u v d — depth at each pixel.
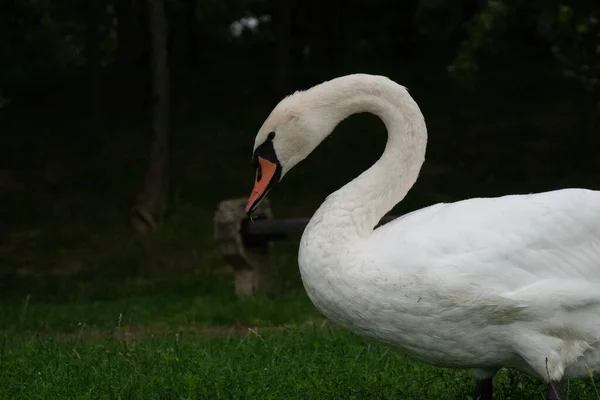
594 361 5.11
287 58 21.97
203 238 15.10
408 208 16.20
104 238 15.38
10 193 17.50
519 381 6.21
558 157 18.08
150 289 12.66
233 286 12.13
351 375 6.49
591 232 5.11
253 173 18.39
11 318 10.41
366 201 5.35
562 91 22.52
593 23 11.21
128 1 21.45
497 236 5.00
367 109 5.61
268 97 23.92
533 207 5.10
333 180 17.75
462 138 19.67
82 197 17.23
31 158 19.19
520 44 12.91
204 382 6.30
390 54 27.89
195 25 25.81
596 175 17.12
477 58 11.77
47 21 13.40
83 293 12.59
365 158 18.91
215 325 9.95
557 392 5.01
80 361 7.23
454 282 4.91
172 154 19.41
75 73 24.92
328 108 5.61
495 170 17.78
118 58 21.84
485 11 11.12
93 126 20.86
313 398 6.04
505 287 4.95
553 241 5.04
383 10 26.92
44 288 13.09
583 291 4.96
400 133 5.52
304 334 8.09
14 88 23.77
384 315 5.07
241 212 10.90
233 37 30.62
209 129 21.11
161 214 15.71
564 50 11.80
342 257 5.14
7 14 13.13
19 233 15.74
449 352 5.14
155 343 7.96
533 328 4.97
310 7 26.27
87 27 21.09
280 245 13.75
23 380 6.79
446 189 17.06
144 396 6.18
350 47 28.39
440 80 24.50
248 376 6.44
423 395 6.13
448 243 4.99
